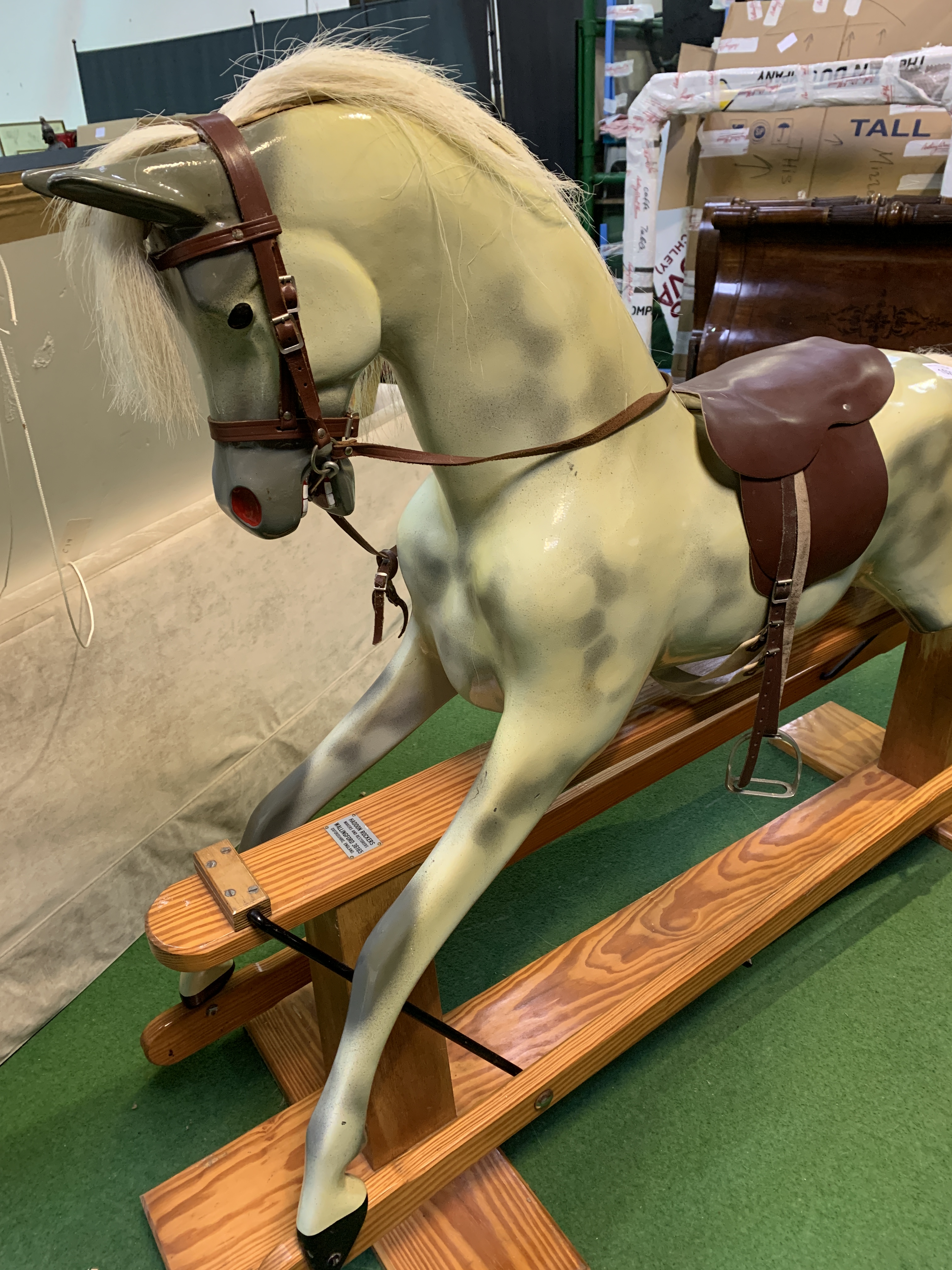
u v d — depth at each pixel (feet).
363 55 2.07
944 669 4.23
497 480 2.52
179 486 4.34
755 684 3.67
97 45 7.42
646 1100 3.67
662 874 4.80
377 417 3.93
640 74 8.79
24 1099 3.87
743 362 3.43
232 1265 2.88
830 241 6.40
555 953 3.88
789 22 7.62
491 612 2.60
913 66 6.34
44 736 3.98
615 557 2.55
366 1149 3.02
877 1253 3.13
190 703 4.69
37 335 2.85
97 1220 3.39
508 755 2.65
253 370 2.10
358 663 5.98
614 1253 3.16
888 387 3.23
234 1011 3.75
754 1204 3.29
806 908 3.98
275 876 2.57
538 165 2.30
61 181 1.74
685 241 8.88
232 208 1.92
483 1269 3.00
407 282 2.18
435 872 2.61
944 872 4.69
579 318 2.41
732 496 2.90
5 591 3.87
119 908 4.53
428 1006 2.94
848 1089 3.67
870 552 3.42
